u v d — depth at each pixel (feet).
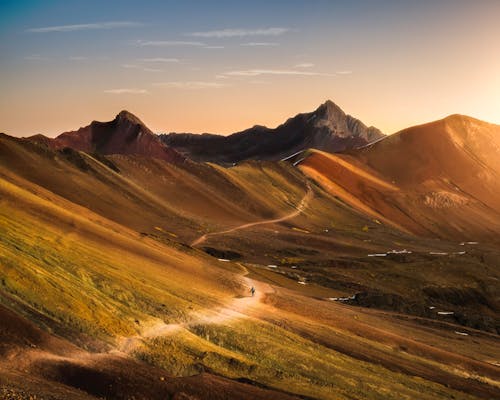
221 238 616.39
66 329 163.84
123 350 167.73
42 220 275.18
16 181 377.30
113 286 215.10
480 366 292.61
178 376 161.17
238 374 181.98
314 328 265.95
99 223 357.00
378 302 437.17
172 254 343.46
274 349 212.02
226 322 225.97
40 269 193.88
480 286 593.42
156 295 228.22
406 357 270.87
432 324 401.70
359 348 257.14
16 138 640.17
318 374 201.67
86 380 142.72
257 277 402.31
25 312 162.30
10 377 126.93
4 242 205.77
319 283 482.28
